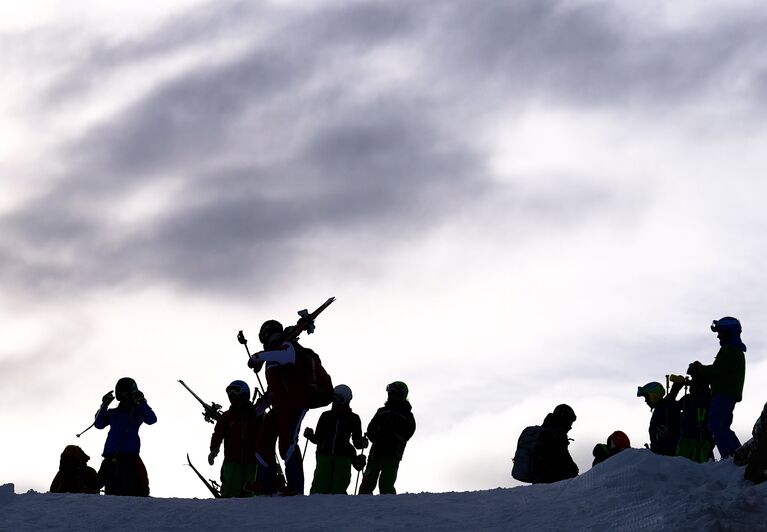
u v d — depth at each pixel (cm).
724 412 1307
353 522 1074
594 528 1002
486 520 1068
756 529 938
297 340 1202
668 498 1033
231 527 1072
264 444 1194
